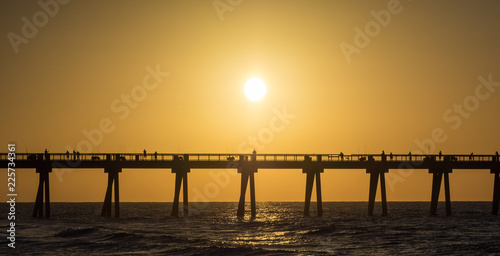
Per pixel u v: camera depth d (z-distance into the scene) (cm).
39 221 7744
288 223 8194
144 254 5328
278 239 6406
